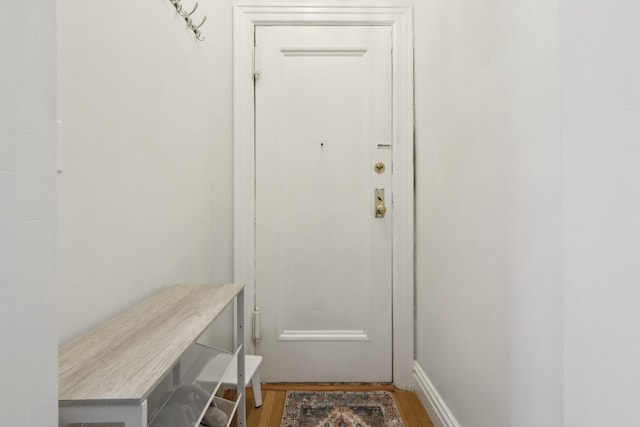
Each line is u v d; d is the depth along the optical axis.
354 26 1.80
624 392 0.50
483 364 1.06
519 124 0.87
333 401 1.63
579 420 0.59
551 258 0.75
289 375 1.79
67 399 0.52
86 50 0.79
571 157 0.60
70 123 0.75
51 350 0.48
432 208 1.53
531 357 0.82
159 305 0.97
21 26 0.44
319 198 1.80
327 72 1.79
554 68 0.73
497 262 0.98
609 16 0.52
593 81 0.55
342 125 1.79
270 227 1.80
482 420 1.07
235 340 1.75
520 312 0.87
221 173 1.72
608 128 0.53
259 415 1.51
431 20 1.54
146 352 0.68
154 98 1.10
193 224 1.42
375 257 1.79
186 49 1.34
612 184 0.52
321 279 1.80
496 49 0.98
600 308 0.54
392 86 1.79
